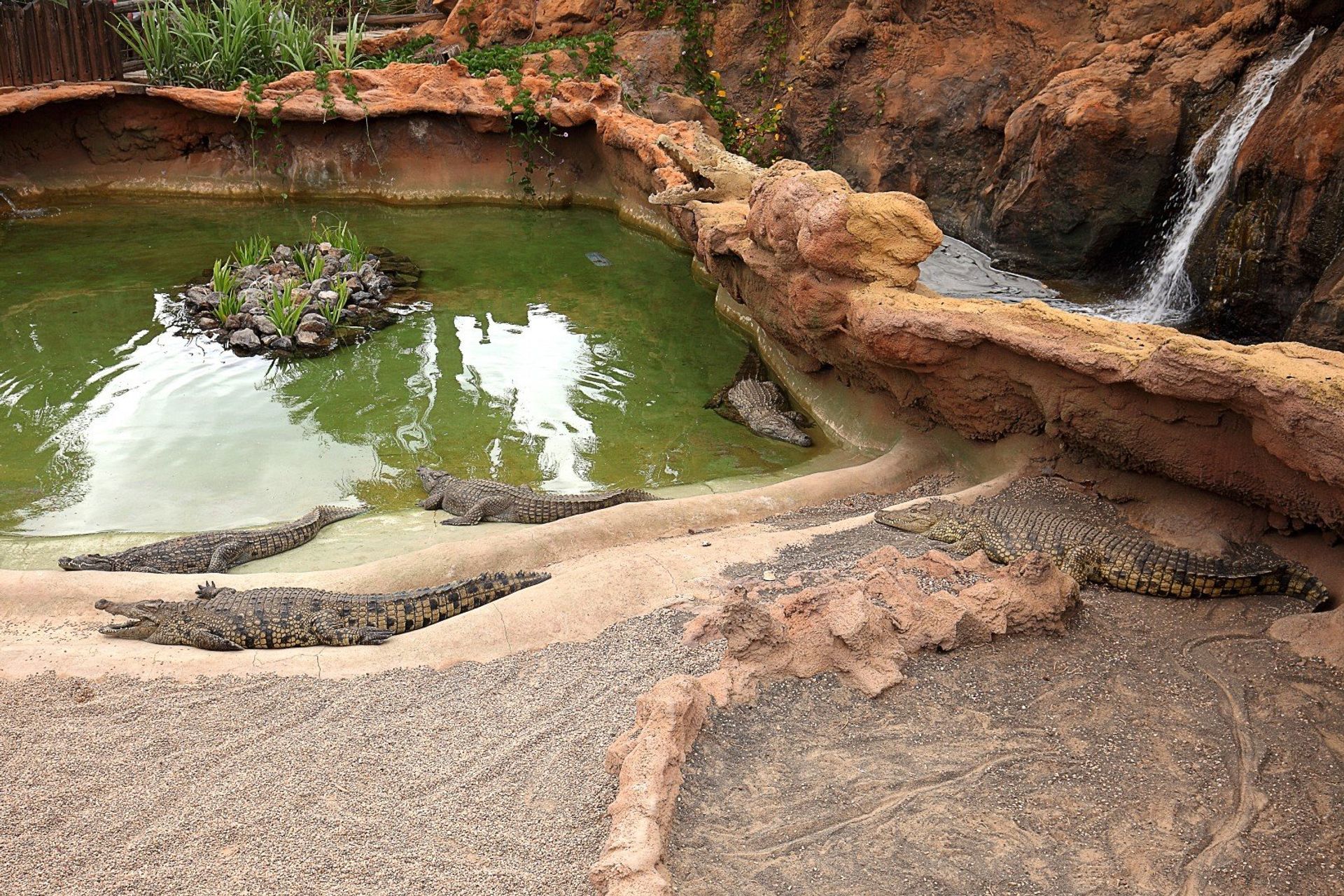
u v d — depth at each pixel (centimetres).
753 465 1008
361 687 605
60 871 466
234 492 940
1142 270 1353
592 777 513
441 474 955
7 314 1343
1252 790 507
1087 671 599
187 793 515
